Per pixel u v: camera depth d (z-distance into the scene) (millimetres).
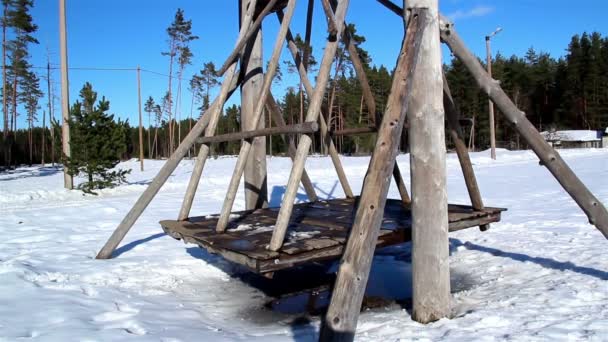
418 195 3775
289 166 25984
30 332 3475
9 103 45219
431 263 3732
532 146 4523
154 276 5273
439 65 3836
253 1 5691
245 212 6121
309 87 6383
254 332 3746
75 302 4227
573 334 3160
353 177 17688
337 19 4211
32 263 5637
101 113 14445
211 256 6141
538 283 4508
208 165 30578
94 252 6383
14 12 34875
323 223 5027
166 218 9398
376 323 3783
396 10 5398
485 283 4777
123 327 3666
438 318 3727
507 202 10156
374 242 3133
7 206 11477
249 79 6285
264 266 3664
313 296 4809
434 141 3770
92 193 13828
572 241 6008
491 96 4566
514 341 3096
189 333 3564
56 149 15000
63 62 14406
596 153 32719
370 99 5852
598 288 4133
